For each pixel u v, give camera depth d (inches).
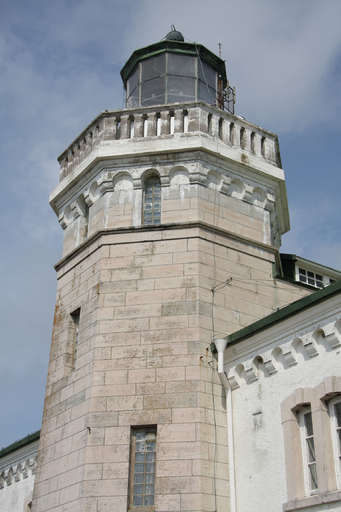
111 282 738.2
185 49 952.9
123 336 701.3
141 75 948.0
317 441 552.7
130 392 668.1
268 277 780.6
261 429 616.7
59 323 783.1
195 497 603.2
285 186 848.3
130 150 799.1
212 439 637.3
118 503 612.7
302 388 586.9
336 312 570.6
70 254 813.2
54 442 698.8
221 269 745.0
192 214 762.8
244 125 849.5
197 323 693.9
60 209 880.3
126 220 775.1
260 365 639.8
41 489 687.1
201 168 788.6
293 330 608.7
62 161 905.5
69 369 739.4
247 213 806.5
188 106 823.7
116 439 645.3
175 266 733.3
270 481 588.1
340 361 561.6
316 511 533.3
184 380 663.8
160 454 630.5
